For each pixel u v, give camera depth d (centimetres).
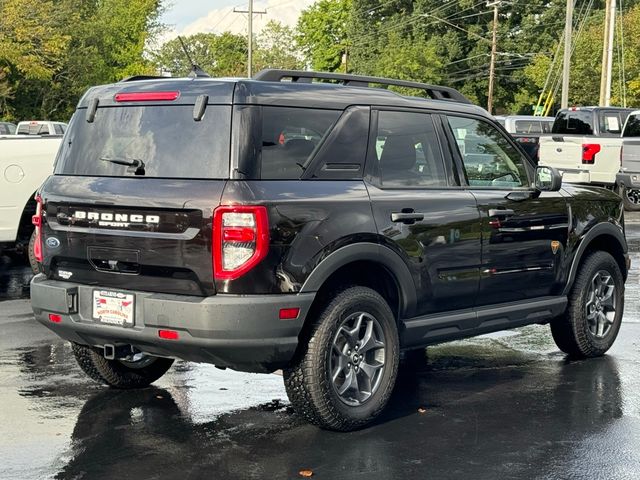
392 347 564
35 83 5156
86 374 655
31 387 638
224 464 489
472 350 773
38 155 1069
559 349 762
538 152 2278
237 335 491
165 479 466
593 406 605
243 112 508
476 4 7706
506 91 7906
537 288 682
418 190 591
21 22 4762
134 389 636
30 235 1086
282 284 502
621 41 4572
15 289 1054
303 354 525
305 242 511
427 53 7288
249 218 491
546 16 7612
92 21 5872
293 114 531
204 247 494
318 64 8900
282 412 585
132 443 522
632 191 2116
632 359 740
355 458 501
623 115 2214
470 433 547
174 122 526
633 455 508
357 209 542
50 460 493
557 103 6606
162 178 518
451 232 602
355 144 559
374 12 8288
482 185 644
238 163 500
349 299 537
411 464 492
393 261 562
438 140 618
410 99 610
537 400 619
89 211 539
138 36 6812
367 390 555
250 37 6488
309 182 528
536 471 481
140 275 521
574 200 712
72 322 546
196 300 494
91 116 564
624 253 770
